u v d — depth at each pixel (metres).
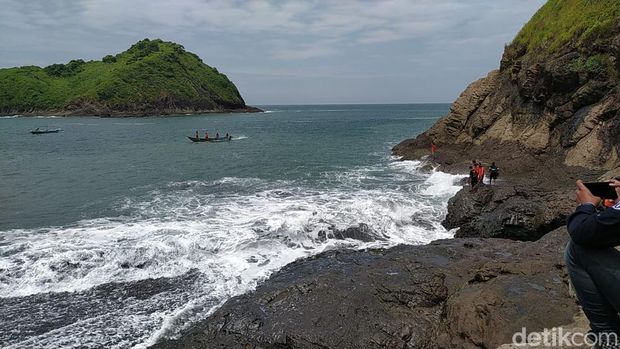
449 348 7.80
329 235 16.28
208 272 13.08
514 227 15.84
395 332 8.63
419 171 29.77
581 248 3.30
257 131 74.06
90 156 40.81
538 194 17.28
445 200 21.33
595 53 25.14
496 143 30.55
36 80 150.88
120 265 13.42
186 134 67.88
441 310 9.23
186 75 155.00
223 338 9.12
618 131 22.25
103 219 18.59
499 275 9.22
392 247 14.44
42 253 13.88
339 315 9.17
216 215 18.78
